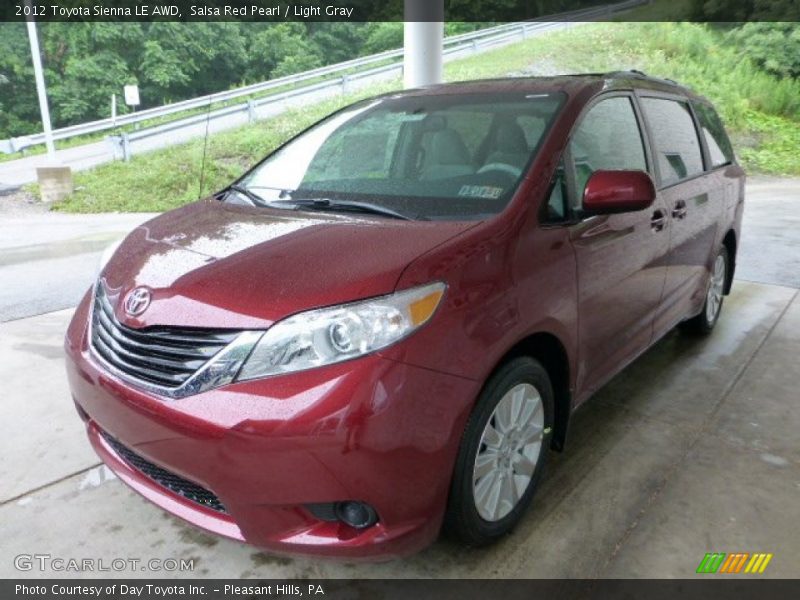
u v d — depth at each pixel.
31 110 21.05
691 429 3.08
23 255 6.86
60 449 2.88
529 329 2.11
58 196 10.66
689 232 3.45
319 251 2.04
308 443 1.72
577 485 2.61
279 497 1.79
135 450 1.99
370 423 1.73
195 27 20.53
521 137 2.52
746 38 19.89
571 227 2.37
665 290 3.29
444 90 3.04
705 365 3.85
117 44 20.78
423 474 1.84
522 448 2.29
